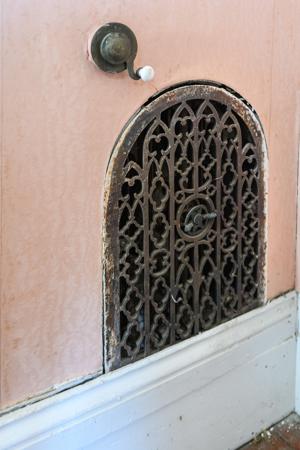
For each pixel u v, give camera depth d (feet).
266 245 3.08
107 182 2.30
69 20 2.06
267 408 3.32
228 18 2.61
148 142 2.41
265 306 3.15
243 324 3.03
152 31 2.32
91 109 2.19
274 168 3.02
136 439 2.61
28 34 1.97
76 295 2.30
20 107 1.99
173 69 2.43
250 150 2.86
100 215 2.31
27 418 2.20
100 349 2.43
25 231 2.09
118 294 2.44
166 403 2.70
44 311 2.20
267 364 3.24
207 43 2.55
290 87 3.02
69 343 2.31
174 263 2.62
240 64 2.72
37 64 2.01
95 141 2.23
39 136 2.06
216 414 2.99
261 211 3.00
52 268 2.20
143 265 2.50
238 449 3.18
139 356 2.57
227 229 2.84
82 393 2.37
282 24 2.88
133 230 2.46
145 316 2.55
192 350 2.78
